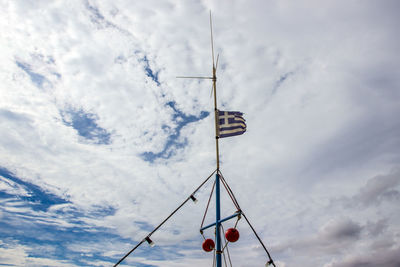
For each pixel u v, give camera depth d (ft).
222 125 38.58
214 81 42.45
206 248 34.55
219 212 32.81
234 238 30.76
